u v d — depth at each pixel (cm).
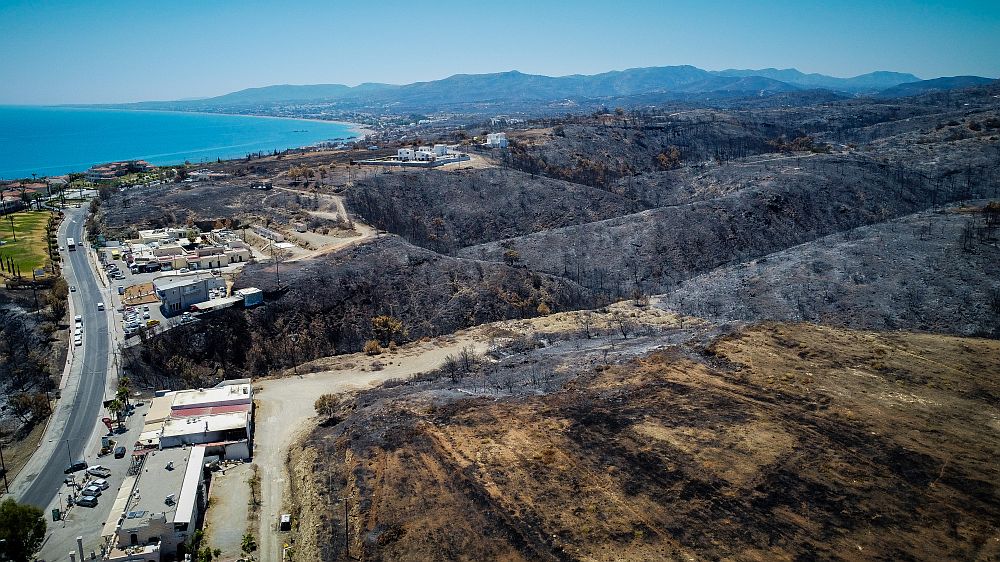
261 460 8194
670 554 5650
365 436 8144
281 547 6481
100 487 7475
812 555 5525
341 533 6412
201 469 7425
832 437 7131
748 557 5553
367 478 7194
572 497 6488
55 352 10694
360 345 12544
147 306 12275
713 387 8500
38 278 13062
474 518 6306
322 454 7956
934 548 5512
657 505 6275
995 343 9662
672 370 9144
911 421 7394
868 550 5538
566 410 8206
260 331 11938
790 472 6575
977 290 11812
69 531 6831
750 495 6291
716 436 7288
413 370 11125
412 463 7338
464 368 10938
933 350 9319
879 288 12550
